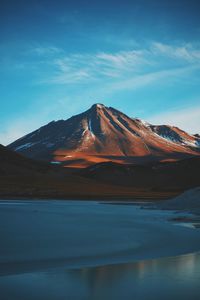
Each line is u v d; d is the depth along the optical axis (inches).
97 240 1083.3
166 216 2059.5
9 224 1454.2
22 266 745.0
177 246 1007.6
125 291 591.5
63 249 929.5
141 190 6318.9
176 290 596.7
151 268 742.5
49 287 606.9
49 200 3981.3
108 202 3708.2
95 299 553.6
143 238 1141.7
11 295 565.0
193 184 7795.3
